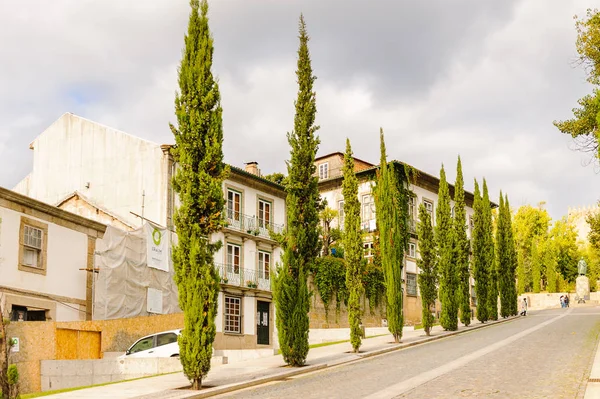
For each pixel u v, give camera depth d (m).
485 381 16.30
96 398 16.06
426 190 55.47
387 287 31.62
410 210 53.19
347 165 28.11
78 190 39.06
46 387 20.97
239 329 38.78
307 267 23.38
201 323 17.73
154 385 18.61
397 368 20.48
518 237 90.69
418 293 52.47
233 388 17.89
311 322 41.12
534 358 20.83
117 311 31.20
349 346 30.09
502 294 52.78
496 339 29.70
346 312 44.22
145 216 36.44
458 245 42.88
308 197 23.75
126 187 37.47
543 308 77.56
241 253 39.81
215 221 18.34
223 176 18.80
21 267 26.11
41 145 41.19
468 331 38.88
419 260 35.94
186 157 18.48
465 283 42.25
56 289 28.12
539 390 14.59
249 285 39.34
